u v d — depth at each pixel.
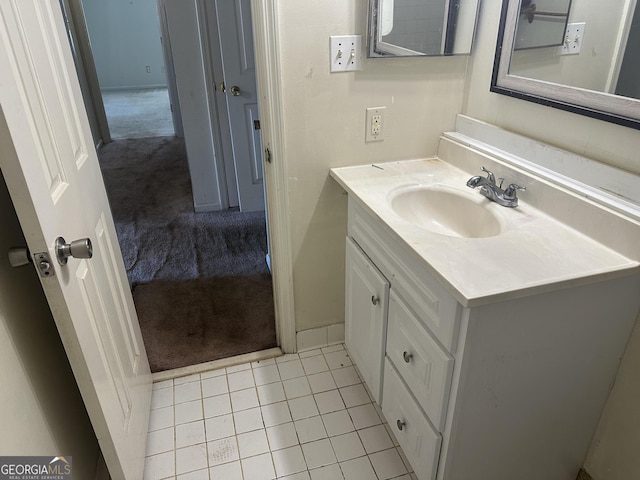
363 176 1.59
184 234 3.02
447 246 1.11
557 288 0.98
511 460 1.27
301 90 1.52
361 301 1.58
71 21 4.48
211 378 1.87
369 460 1.52
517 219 1.26
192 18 2.70
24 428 0.95
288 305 1.88
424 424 1.23
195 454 1.55
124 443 1.27
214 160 3.15
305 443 1.59
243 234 3.01
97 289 1.20
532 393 1.16
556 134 1.32
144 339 2.09
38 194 0.89
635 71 1.07
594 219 1.13
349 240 1.62
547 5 1.26
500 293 0.94
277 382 1.84
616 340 1.17
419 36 1.53
